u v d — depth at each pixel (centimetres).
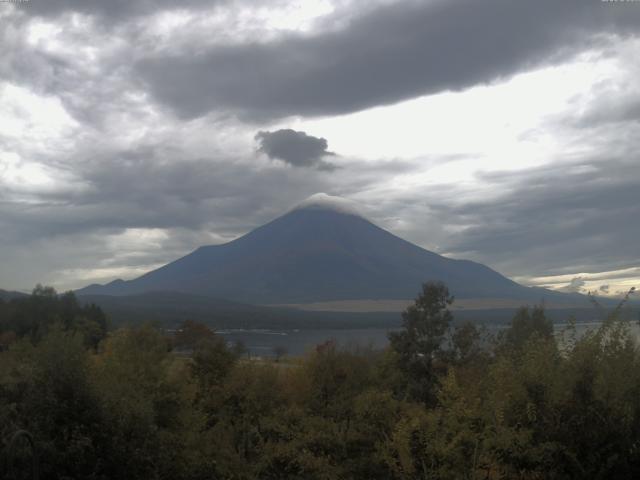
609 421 1029
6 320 3619
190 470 1689
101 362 1848
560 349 1169
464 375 2127
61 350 1332
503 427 1071
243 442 2202
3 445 1074
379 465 1712
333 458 1903
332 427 2028
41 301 3984
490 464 1075
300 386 2634
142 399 1452
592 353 1093
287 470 1972
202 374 2545
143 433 1352
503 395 1114
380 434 1867
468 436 1138
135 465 1284
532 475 1040
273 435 2262
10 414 1197
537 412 1072
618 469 1010
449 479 1145
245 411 2433
